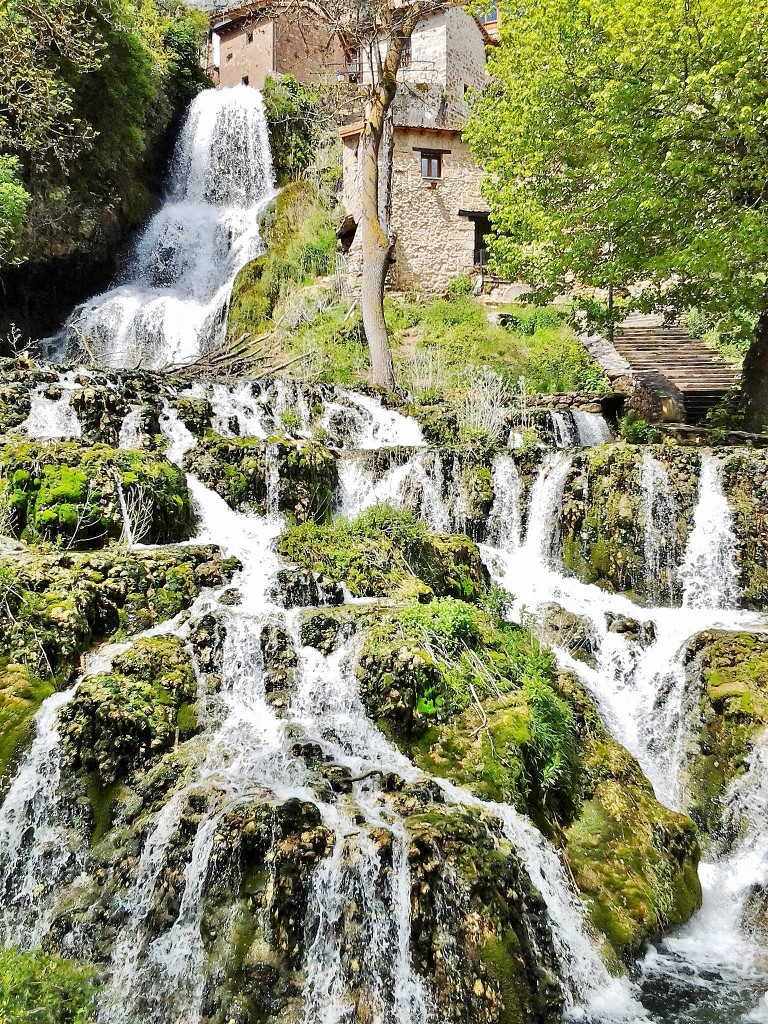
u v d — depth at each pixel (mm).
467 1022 4605
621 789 6539
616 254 13164
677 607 9586
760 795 6645
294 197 23750
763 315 13188
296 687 6586
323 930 4797
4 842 5398
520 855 5520
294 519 9586
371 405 13266
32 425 8852
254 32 33531
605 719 7832
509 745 6074
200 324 20031
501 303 21656
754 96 10766
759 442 11938
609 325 15359
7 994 4465
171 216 23984
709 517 9688
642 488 10023
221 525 8930
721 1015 5043
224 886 4926
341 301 19891
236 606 7113
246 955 4703
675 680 7891
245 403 11266
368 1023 4539
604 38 12484
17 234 15672
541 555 10508
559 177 14102
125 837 5340
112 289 20969
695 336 19375
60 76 16547
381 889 4914
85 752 5609
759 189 11812
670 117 11531
